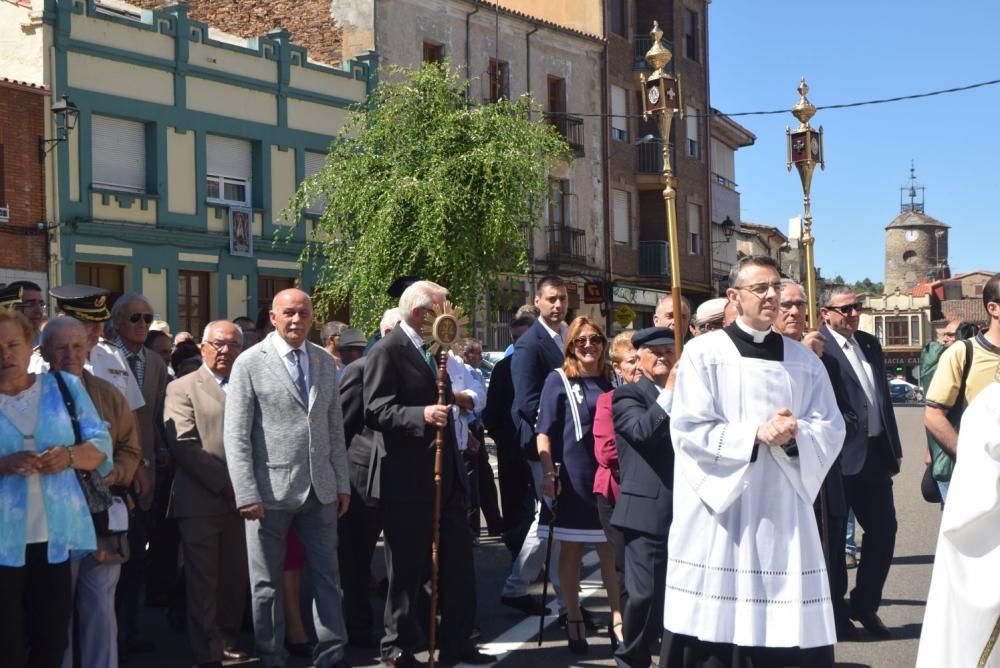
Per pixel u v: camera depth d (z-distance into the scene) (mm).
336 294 22375
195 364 8875
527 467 9508
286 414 6863
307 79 26016
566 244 32375
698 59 39594
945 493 7168
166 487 8492
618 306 34750
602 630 8133
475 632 7660
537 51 32156
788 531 5199
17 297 7965
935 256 108750
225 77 24188
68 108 20812
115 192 22156
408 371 7141
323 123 26359
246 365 6879
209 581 7062
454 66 29469
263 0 29188
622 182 35625
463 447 9148
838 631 7617
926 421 6918
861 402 7543
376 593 9523
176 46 23281
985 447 4809
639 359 6547
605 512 7070
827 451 5281
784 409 5137
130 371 7699
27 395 5746
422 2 28656
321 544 6898
